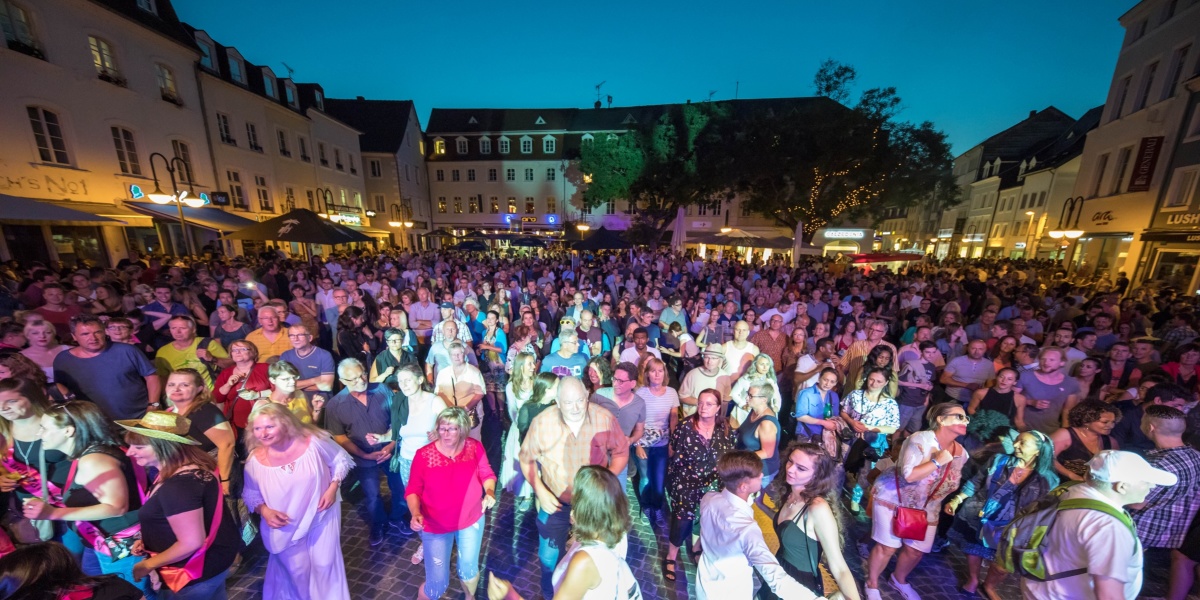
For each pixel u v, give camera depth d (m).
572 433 3.17
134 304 6.28
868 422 4.23
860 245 22.73
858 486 4.32
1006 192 32.28
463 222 41.56
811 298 9.73
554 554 3.18
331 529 2.87
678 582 3.53
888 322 9.00
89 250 12.94
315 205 24.75
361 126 35.78
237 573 3.49
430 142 41.22
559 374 4.80
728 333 7.21
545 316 8.55
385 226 35.56
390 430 3.82
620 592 2.10
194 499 2.30
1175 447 3.00
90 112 12.91
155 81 15.12
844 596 2.32
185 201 11.70
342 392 3.70
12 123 11.10
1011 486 3.15
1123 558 2.18
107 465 2.49
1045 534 2.52
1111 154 16.88
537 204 40.56
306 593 2.84
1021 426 4.27
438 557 3.06
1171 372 4.89
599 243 14.23
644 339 5.35
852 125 20.05
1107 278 14.46
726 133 25.56
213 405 3.25
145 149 14.67
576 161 39.06
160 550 2.35
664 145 27.67
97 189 13.10
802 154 21.36
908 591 3.39
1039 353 4.55
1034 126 35.06
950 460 3.09
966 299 10.61
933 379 5.66
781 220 26.16
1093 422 3.42
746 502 2.49
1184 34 13.82
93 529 2.54
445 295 9.51
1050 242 24.88
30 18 11.55
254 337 4.89
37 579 1.66
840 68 20.41
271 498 2.62
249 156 19.80
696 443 3.45
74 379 3.59
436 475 2.91
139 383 3.86
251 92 19.58
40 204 9.07
